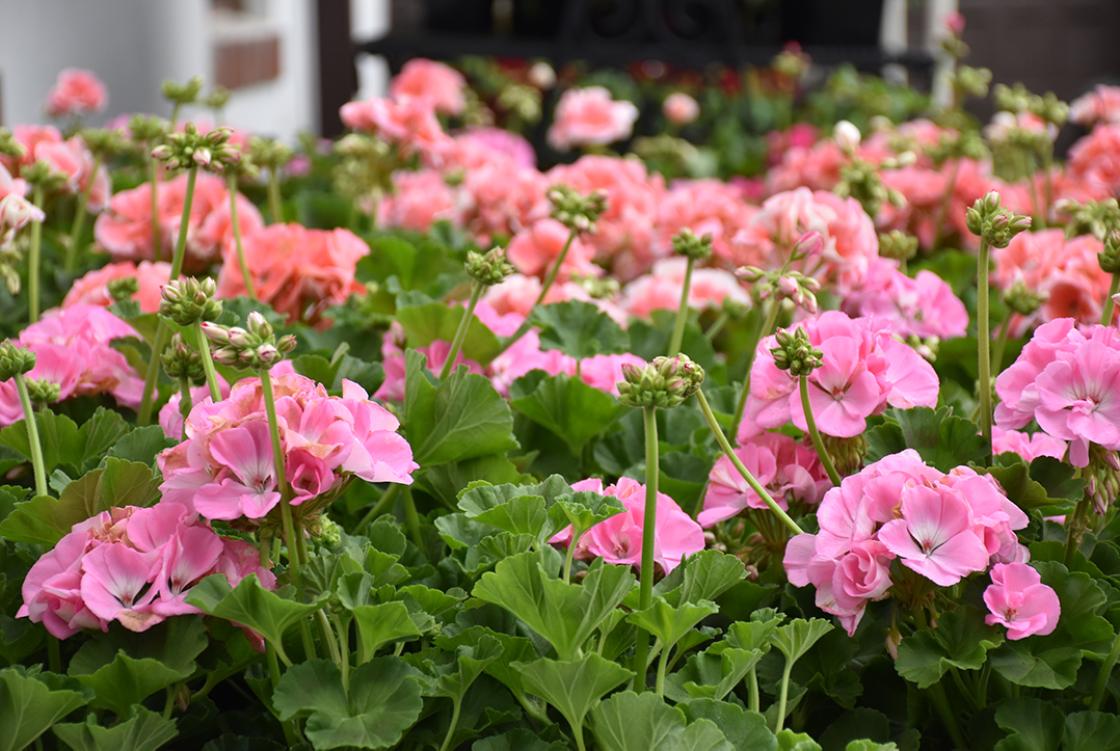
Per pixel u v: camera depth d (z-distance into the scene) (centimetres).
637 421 179
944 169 320
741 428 146
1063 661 121
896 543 119
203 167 166
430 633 125
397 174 352
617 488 136
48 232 279
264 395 110
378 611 111
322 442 113
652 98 621
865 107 574
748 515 144
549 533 124
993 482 127
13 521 124
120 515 120
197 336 134
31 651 122
